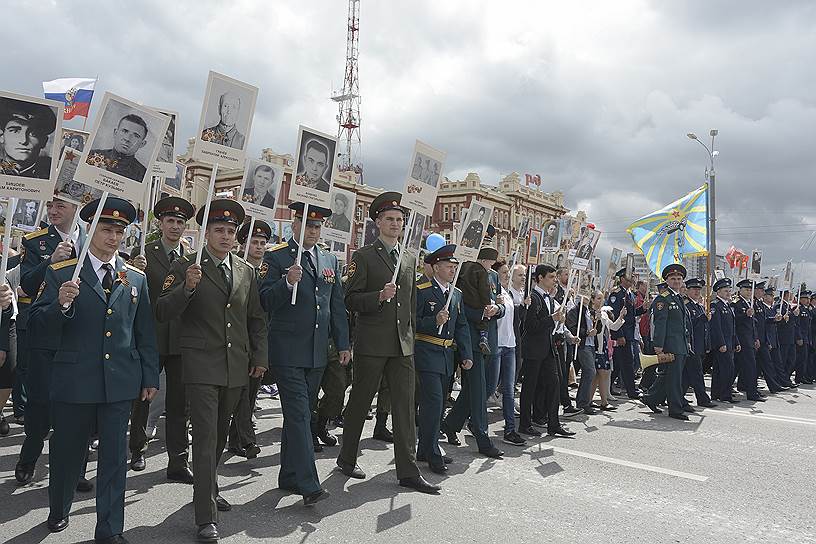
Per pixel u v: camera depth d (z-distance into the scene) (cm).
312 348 491
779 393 1279
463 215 687
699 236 1394
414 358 590
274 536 411
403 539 410
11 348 620
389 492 512
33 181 379
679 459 655
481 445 655
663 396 930
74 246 508
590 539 424
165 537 403
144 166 404
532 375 766
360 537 411
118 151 393
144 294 424
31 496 475
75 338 387
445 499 499
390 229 549
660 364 933
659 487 552
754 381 1170
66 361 384
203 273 438
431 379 585
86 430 394
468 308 659
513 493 523
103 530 375
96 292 396
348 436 546
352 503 481
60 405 385
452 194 5356
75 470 402
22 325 612
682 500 518
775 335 1328
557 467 612
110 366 388
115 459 387
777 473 609
